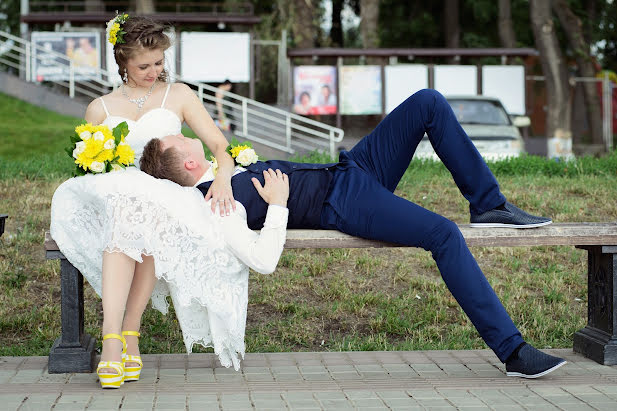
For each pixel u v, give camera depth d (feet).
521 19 95.40
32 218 25.21
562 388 12.79
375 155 15.06
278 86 72.38
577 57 79.87
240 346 13.73
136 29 14.40
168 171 14.11
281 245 13.60
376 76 69.67
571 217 26.45
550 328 18.71
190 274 13.17
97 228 13.56
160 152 14.16
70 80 66.33
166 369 14.56
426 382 13.34
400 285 21.39
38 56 67.26
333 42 100.37
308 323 19.16
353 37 104.63
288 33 79.82
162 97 15.16
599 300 15.25
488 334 13.57
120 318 13.05
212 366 14.85
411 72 69.92
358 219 13.99
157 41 14.46
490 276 21.99
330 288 20.88
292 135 62.54
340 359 15.43
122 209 12.98
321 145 62.95
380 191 14.14
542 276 21.88
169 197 13.19
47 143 53.31
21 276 20.92
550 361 13.21
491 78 70.85
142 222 12.98
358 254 23.30
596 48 99.09
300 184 14.56
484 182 14.35
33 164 33.58
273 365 14.90
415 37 99.60
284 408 11.67
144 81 14.88
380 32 97.45
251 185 14.24
